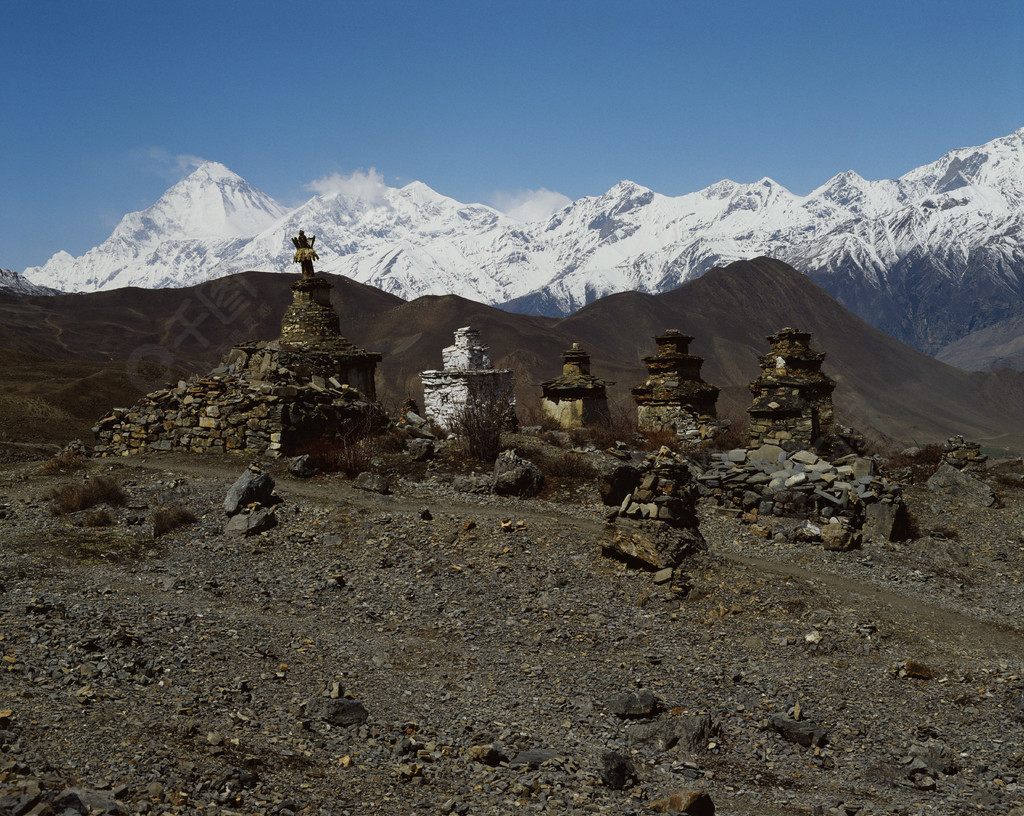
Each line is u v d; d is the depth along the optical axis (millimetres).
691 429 37500
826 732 13297
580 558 20531
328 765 10227
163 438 29297
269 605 17250
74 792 7777
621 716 13516
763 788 11641
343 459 26906
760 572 20156
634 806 10094
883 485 25156
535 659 15641
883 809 11062
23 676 11414
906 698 14906
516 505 24719
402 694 13531
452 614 17438
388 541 20906
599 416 40656
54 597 15945
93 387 86688
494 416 29297
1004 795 11695
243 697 12180
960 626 18391
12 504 22703
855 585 20469
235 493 22312
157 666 12688
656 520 20500
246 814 8492
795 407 27969
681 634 17234
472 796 9875
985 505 29391
